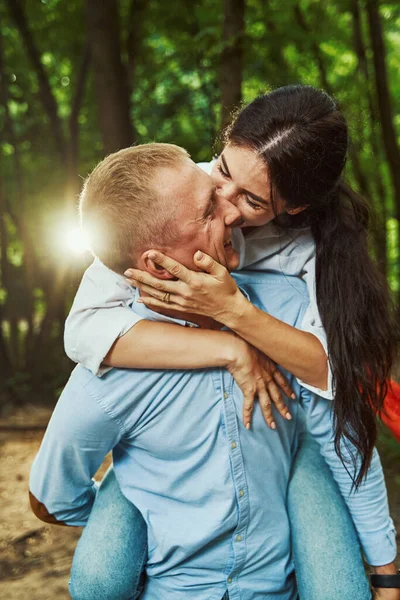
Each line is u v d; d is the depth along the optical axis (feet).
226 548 4.92
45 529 11.55
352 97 19.29
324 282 5.11
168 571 5.07
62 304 22.12
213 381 4.71
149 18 21.74
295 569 5.10
